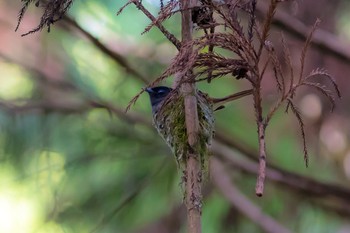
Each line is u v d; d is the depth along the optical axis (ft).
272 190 34.35
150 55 34.14
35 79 33.99
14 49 33.94
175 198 33.83
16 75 34.63
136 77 31.99
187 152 15.38
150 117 33.47
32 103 33.24
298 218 34.45
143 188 32.86
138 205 33.99
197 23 14.96
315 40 29.14
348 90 31.53
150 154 33.73
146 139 33.76
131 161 34.01
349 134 32.50
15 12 34.04
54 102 33.42
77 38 34.50
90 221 33.47
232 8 14.29
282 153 33.68
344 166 33.24
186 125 15.46
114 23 34.50
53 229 33.32
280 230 31.07
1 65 34.35
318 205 34.17
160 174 33.88
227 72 14.34
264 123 14.16
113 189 33.76
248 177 34.83
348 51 29.19
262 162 13.74
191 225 14.64
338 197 32.53
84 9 34.04
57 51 34.58
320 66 30.53
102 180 33.81
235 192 32.32
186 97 15.42
